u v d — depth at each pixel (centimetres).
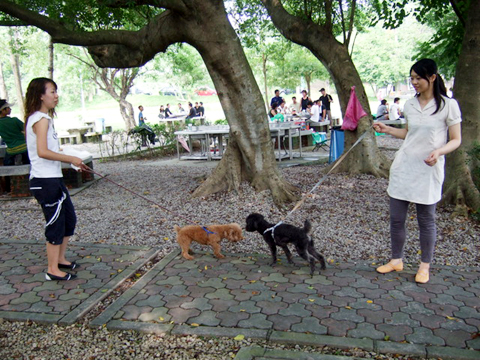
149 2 649
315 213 650
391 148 1405
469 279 410
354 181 848
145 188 896
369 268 441
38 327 349
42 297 395
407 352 296
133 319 352
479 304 361
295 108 2106
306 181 877
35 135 401
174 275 437
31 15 665
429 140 380
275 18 977
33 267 467
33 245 542
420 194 388
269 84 2978
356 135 910
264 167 739
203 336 326
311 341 311
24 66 2411
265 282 415
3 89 2295
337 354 301
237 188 749
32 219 674
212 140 1577
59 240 421
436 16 872
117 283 421
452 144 370
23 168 802
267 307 364
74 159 403
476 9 611
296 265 457
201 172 1077
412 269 437
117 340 327
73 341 328
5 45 2050
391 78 4759
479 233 534
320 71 2761
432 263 452
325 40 923
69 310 370
